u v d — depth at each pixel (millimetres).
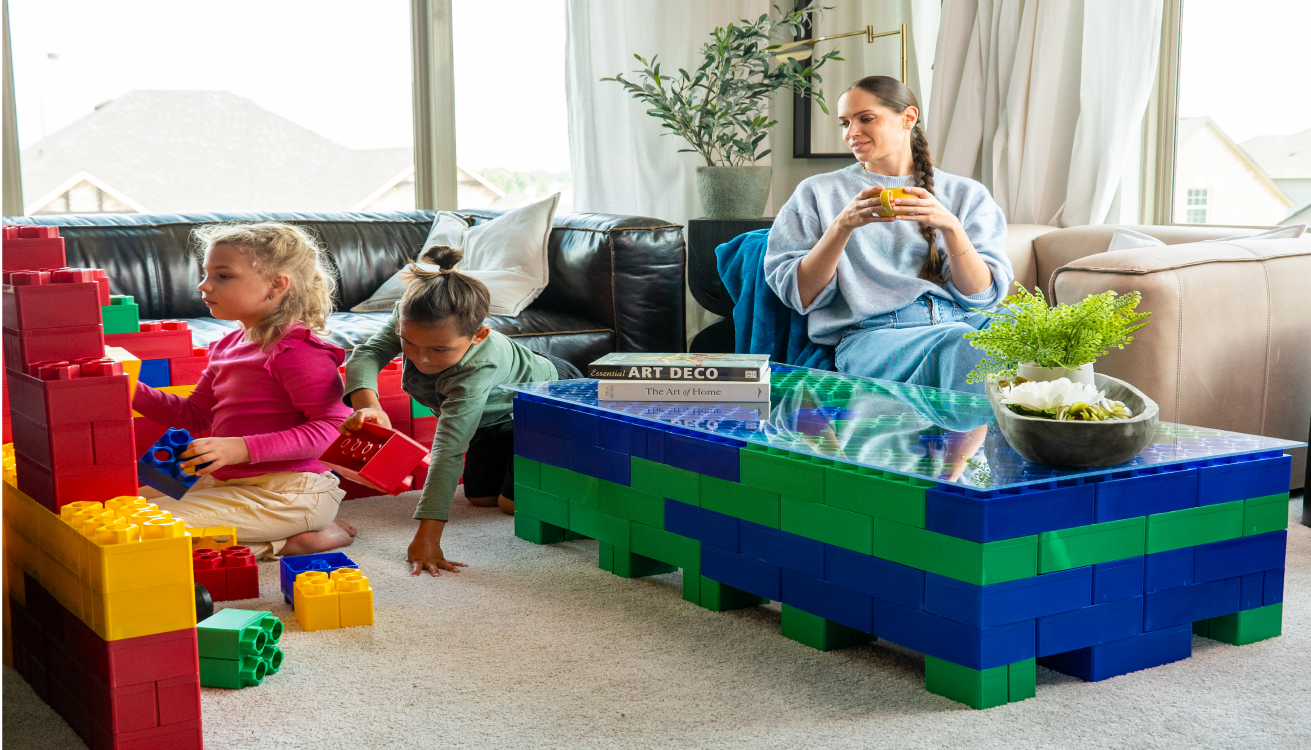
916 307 2357
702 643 1470
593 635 1500
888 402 1741
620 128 3713
